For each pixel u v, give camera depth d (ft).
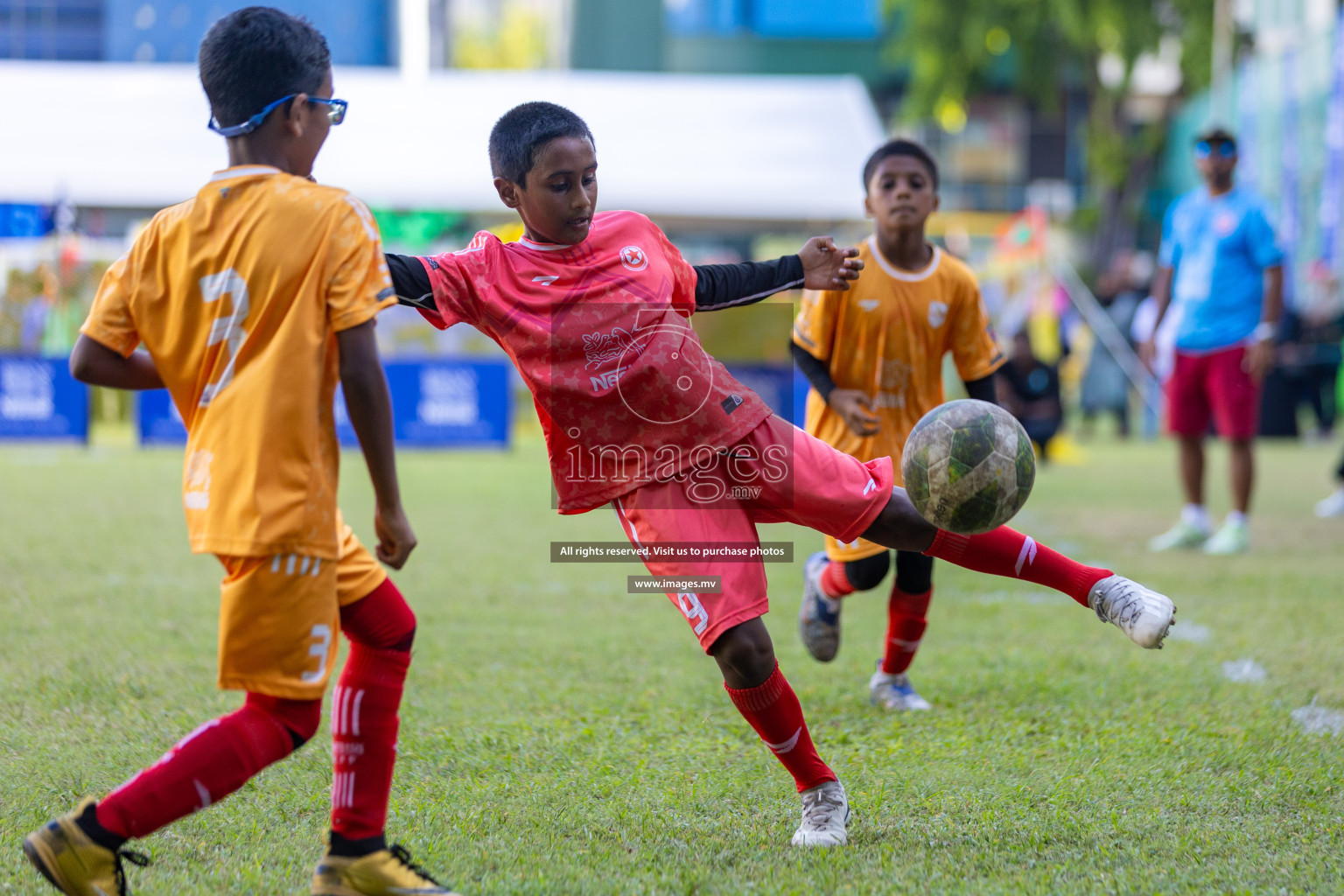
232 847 31.86
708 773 38.52
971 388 49.60
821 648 49.55
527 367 33.14
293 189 27.20
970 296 48.39
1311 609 65.87
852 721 45.21
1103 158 416.67
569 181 32.83
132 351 28.99
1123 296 234.17
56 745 40.01
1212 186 91.09
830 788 33.37
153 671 50.24
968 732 43.21
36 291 163.02
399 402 166.20
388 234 211.61
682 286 35.01
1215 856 31.40
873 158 48.44
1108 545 91.45
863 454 48.47
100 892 25.96
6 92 219.00
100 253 170.09
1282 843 32.32
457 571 77.87
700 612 32.22
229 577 26.86
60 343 163.84
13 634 56.54
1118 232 433.48
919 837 33.04
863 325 47.91
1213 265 88.89
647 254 34.40
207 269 27.07
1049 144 467.93
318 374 26.63
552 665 53.21
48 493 111.14
